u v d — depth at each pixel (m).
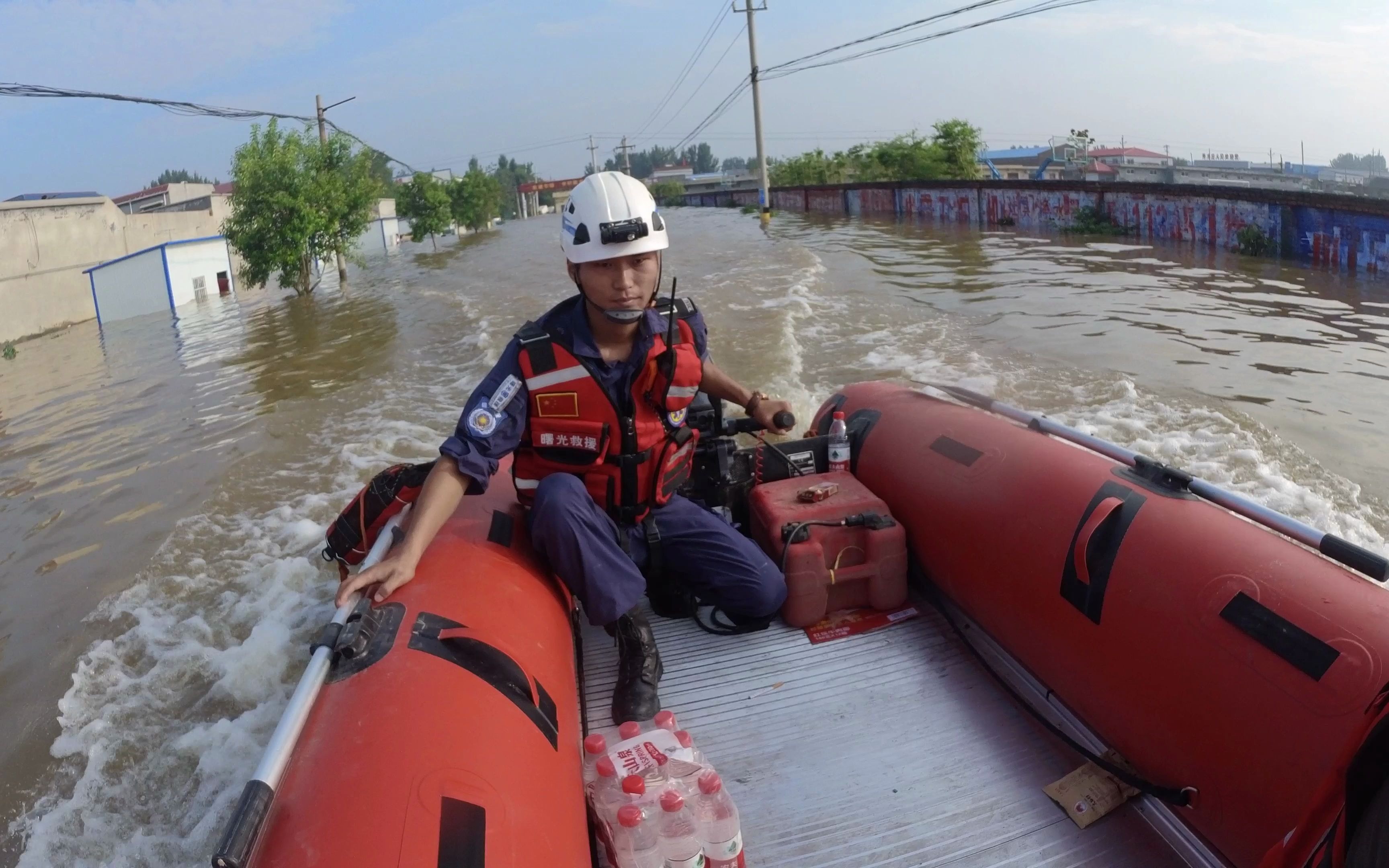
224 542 4.85
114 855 2.57
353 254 22.00
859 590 2.63
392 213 45.75
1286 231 11.54
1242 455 4.48
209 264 22.41
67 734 3.21
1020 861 1.76
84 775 2.96
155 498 5.85
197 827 2.66
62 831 2.69
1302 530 1.65
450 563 1.94
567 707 1.79
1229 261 11.66
